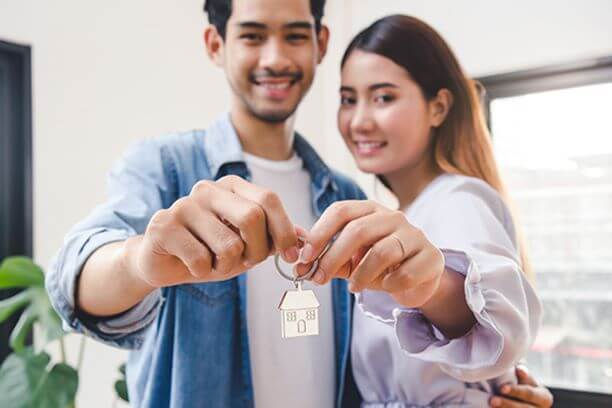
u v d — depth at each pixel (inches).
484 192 37.9
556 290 96.4
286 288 39.4
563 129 94.8
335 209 22.1
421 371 36.0
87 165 76.0
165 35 86.0
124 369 66.5
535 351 97.3
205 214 20.6
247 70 40.8
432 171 44.1
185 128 88.4
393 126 41.6
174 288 35.8
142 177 36.6
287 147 44.6
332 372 40.0
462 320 26.7
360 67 42.4
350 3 107.7
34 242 70.7
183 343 35.0
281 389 37.7
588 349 93.7
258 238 20.3
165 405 35.3
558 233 96.1
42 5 71.9
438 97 43.0
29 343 70.9
